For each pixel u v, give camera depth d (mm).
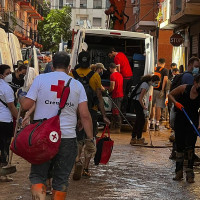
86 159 8539
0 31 16672
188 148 8453
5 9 44781
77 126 8156
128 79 15977
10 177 8422
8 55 17391
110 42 17078
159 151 11906
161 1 33719
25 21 58000
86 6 91938
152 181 8438
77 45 15352
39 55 32781
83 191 7547
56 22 67062
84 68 8375
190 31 28781
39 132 5309
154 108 16938
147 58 16000
